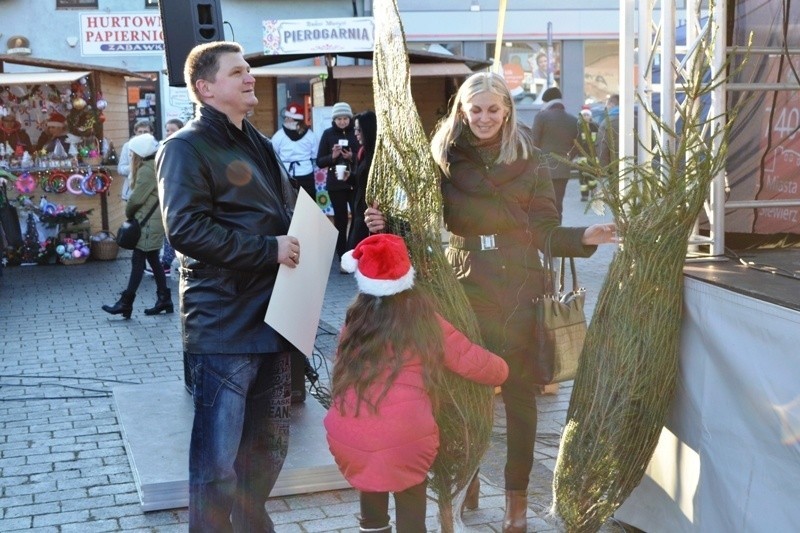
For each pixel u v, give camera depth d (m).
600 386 3.41
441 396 3.37
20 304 9.84
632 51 4.16
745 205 4.12
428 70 14.32
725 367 3.27
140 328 8.61
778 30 4.30
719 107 3.92
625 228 3.46
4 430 5.62
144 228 8.88
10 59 12.73
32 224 12.60
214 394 3.41
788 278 3.41
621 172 3.48
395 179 3.50
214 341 3.38
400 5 22.47
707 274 3.51
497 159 3.80
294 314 3.43
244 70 3.45
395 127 3.46
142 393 5.92
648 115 3.84
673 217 3.36
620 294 3.42
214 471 3.40
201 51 3.43
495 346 3.84
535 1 22.92
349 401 3.19
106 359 7.43
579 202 17.72
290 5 20.48
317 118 13.11
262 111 16.28
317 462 4.59
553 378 3.80
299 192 3.62
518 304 3.83
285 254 3.36
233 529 3.65
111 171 13.25
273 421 3.65
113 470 4.93
